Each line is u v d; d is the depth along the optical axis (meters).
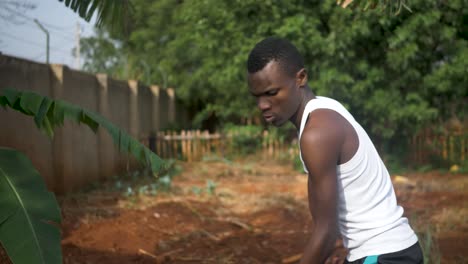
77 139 8.01
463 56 9.15
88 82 8.73
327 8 9.46
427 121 10.74
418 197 7.79
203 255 4.92
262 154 13.18
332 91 9.87
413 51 9.19
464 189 8.38
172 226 5.94
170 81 15.55
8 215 2.36
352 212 1.81
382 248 1.80
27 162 2.62
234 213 6.80
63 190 7.42
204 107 17.03
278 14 9.66
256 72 1.73
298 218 6.46
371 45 10.17
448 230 5.64
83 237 5.24
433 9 9.11
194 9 10.67
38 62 6.96
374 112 10.21
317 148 1.67
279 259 4.81
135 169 10.72
